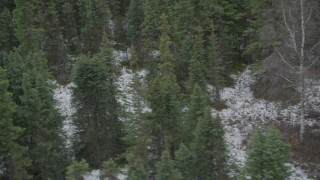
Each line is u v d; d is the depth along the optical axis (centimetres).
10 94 2428
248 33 4231
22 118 2673
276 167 1909
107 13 4534
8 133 2414
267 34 3459
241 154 3341
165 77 3278
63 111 3844
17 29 4175
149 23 4022
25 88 2655
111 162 2020
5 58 3428
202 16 4259
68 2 5050
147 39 4059
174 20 4225
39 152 2628
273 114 3788
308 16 3400
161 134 2675
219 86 4053
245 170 1991
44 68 3875
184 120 2881
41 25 4334
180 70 3988
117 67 3966
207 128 2277
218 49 4184
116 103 3072
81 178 2017
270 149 1922
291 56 3391
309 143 3344
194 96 2697
